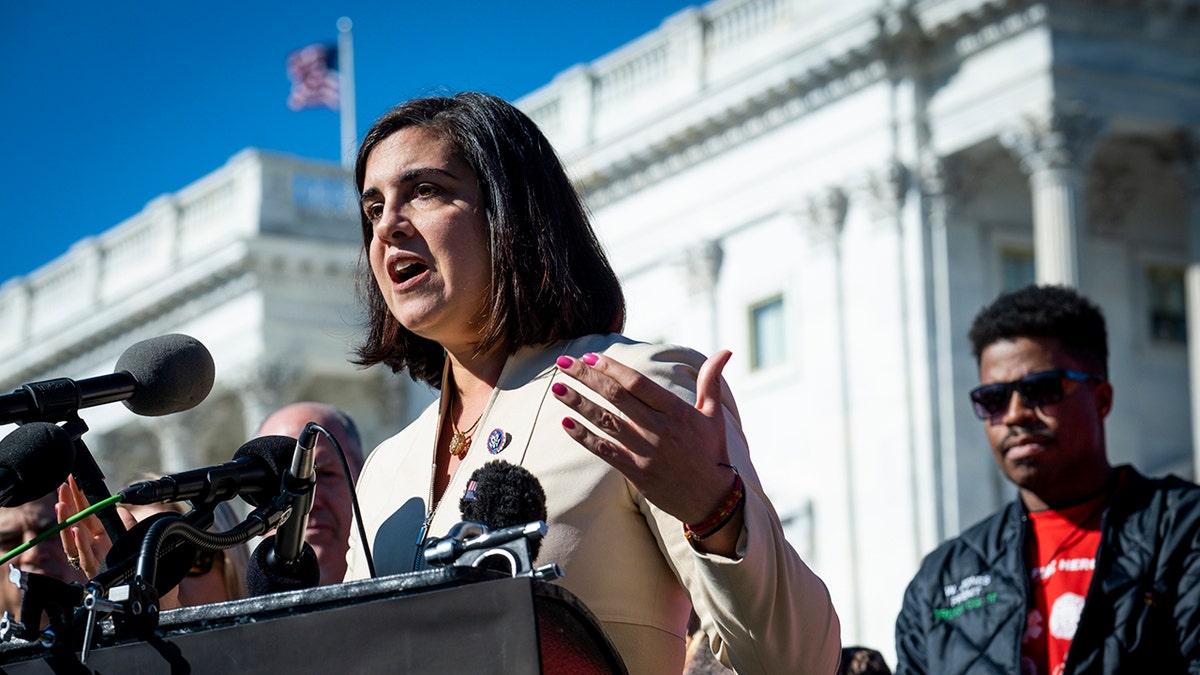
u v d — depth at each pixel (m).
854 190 29.78
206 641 2.54
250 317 38.09
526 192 3.35
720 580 2.80
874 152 29.44
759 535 2.80
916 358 28.72
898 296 28.94
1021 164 28.92
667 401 2.75
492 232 3.31
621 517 3.09
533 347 3.32
